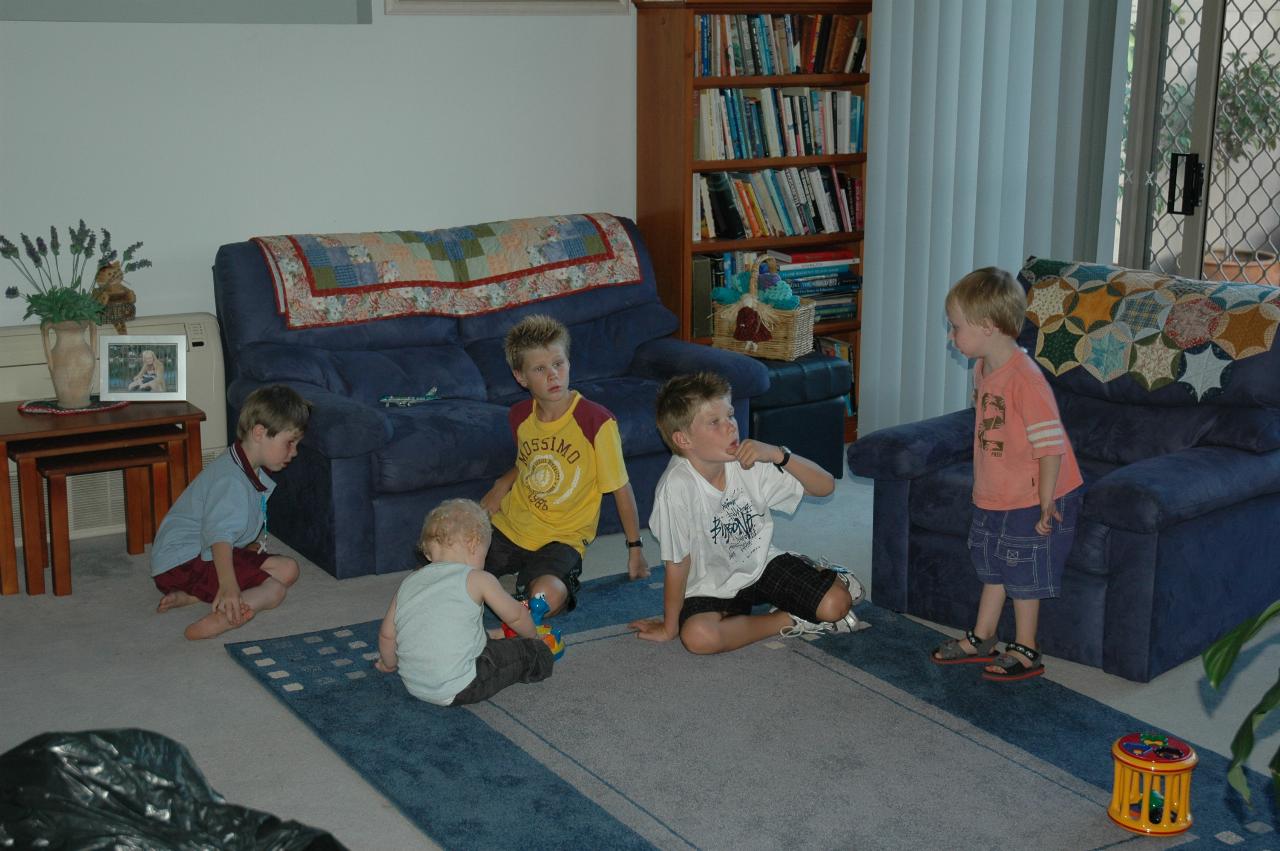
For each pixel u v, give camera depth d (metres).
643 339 4.50
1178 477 2.90
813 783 2.51
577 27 4.76
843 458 4.93
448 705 2.82
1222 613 3.09
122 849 1.39
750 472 3.14
